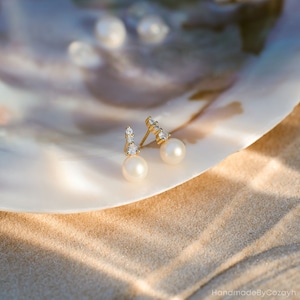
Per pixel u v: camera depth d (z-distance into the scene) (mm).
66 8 265
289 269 201
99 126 235
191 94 238
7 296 202
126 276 205
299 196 220
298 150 232
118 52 255
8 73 249
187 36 255
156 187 210
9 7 261
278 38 238
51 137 230
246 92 229
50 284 204
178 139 220
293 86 225
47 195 209
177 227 215
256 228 213
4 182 212
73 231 215
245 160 230
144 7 263
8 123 234
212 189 223
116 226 216
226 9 253
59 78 249
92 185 212
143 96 242
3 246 212
